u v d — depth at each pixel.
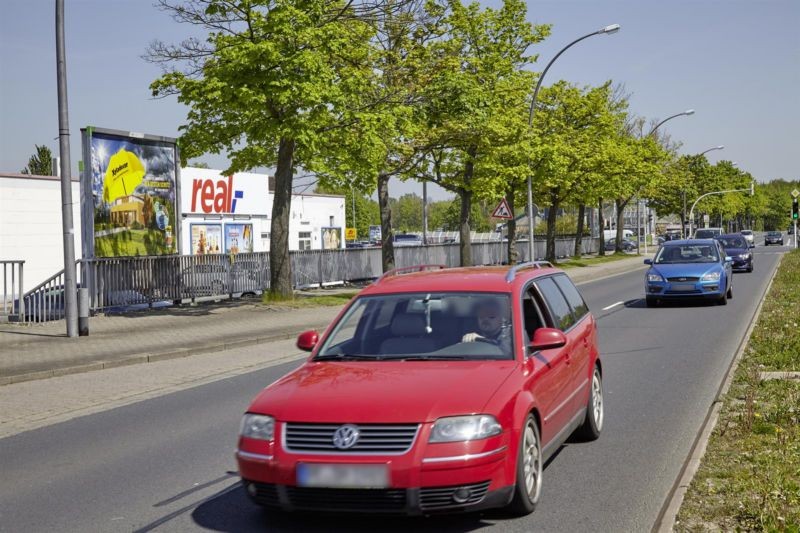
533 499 5.60
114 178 22.52
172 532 5.43
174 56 22.03
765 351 12.09
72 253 17.20
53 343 16.25
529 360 5.91
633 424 8.36
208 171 37.84
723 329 16.36
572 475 6.53
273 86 20.62
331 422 4.99
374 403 5.06
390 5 24.45
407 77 27.97
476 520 5.45
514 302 6.29
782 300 20.89
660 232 129.88
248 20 21.36
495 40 36.00
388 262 30.98
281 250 24.34
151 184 23.80
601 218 65.75
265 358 14.94
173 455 7.76
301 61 20.39
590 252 75.00
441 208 173.12
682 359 12.69
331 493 4.93
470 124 29.61
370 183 26.78
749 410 7.90
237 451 5.23
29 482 6.95
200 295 25.02
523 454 5.35
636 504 5.71
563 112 48.97
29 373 12.57
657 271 21.86
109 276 21.98
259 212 41.41
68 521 5.77
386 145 26.16
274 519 5.63
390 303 6.46
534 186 43.88
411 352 5.97
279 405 5.21
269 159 26.14
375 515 5.11
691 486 5.88
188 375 13.03
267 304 23.45
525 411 5.35
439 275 6.93
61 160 17.11
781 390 9.24
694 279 21.33
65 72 16.98
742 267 36.94
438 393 5.15
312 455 4.94
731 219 140.00
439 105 26.73
